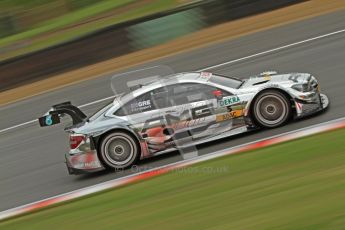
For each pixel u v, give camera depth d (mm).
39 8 60031
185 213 13438
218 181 15242
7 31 59500
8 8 60750
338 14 35812
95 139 19016
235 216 12391
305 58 28531
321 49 29312
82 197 17250
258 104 18719
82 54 40438
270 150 16688
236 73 29641
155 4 50000
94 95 32969
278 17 38875
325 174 13578
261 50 32594
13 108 35281
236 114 18766
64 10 59875
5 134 29703
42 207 17328
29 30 58344
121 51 40500
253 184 14234
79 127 19359
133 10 50375
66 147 23953
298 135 17375
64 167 21422
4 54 49906
